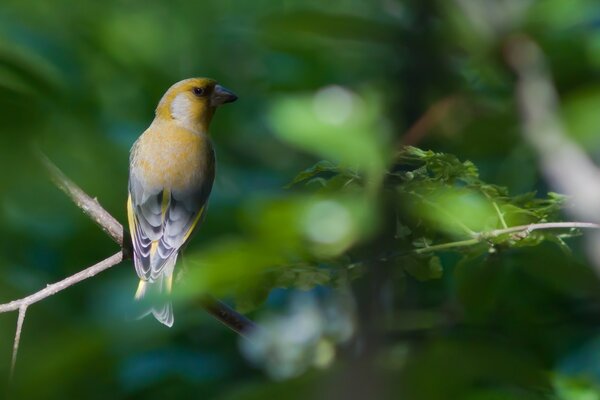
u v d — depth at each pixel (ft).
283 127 9.03
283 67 15.51
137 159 15.47
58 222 15.39
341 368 7.25
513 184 14.87
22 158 13.93
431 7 10.06
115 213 15.53
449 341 8.08
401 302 8.71
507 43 14.71
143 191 15.43
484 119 14.69
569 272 11.71
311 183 10.44
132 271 15.34
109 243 15.39
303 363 9.29
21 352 8.16
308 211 7.90
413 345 8.35
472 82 14.78
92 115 15.53
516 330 14.56
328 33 14.66
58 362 7.78
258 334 14.60
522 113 14.57
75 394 7.98
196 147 15.49
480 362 8.01
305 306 14.90
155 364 14.98
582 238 11.62
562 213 11.53
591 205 11.25
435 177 9.53
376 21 14.57
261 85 15.76
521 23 14.74
